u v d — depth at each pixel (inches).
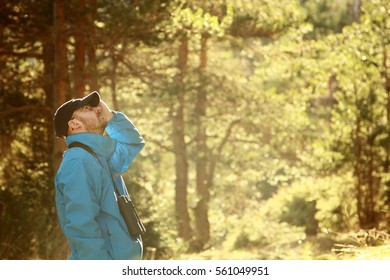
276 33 983.6
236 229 1027.9
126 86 836.0
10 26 729.6
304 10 1307.8
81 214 167.8
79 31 675.4
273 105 1037.2
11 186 697.0
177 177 1079.0
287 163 1107.3
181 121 1052.5
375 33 874.1
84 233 167.0
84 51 724.7
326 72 971.9
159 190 909.8
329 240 650.8
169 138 1115.3
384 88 871.7
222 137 1136.2
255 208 1550.2
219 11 858.8
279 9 968.9
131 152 187.5
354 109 853.2
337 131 872.3
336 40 957.2
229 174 1295.5
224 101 1040.2
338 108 882.8
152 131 1080.2
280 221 1018.7
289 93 1047.6
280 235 942.4
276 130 1053.8
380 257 300.2
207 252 752.3
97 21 683.4
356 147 845.8
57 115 179.8
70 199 168.4
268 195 1624.0
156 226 713.0
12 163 800.9
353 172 853.8
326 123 1103.6
